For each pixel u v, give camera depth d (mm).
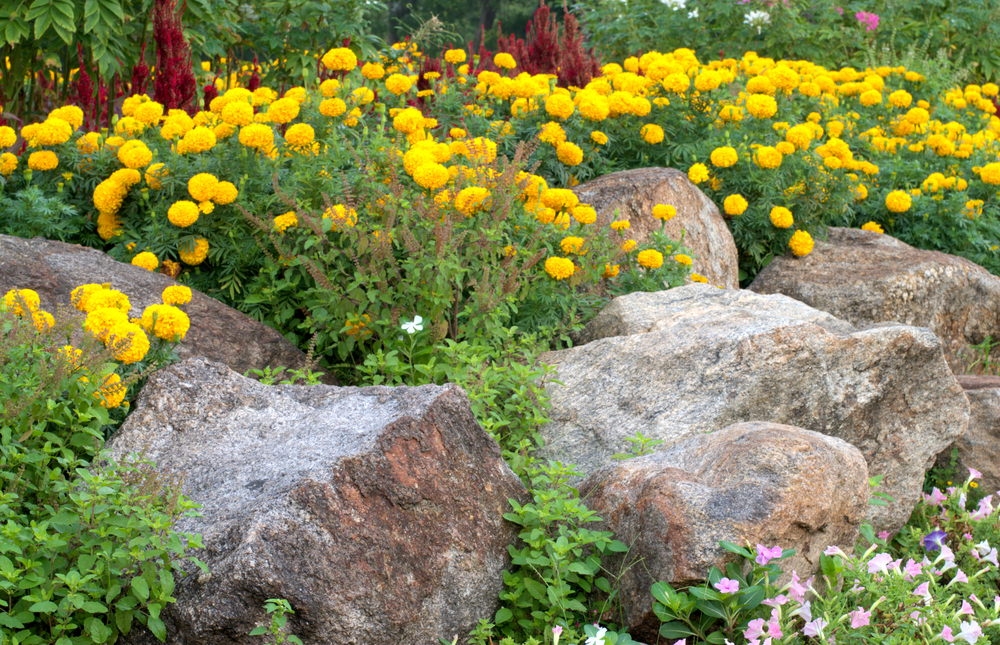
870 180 6680
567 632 2463
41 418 2480
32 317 2674
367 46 7512
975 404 3852
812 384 3350
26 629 2172
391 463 2549
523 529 2764
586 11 11430
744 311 3854
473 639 2510
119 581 2268
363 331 3830
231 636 2217
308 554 2305
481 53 8742
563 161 5301
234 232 4305
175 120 4781
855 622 2434
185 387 2910
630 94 5977
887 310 5238
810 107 7375
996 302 5688
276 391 3010
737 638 2449
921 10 11078
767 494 2498
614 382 3568
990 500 3463
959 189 6477
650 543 2518
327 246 4078
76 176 4672
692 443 2965
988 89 8977
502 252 4000
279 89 7633
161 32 5938
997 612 2689
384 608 2365
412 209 3902
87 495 2213
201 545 2207
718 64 8117
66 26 6117
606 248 4391
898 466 3402
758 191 5902
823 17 10484
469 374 3406
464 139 5031
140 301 3760
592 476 2986
